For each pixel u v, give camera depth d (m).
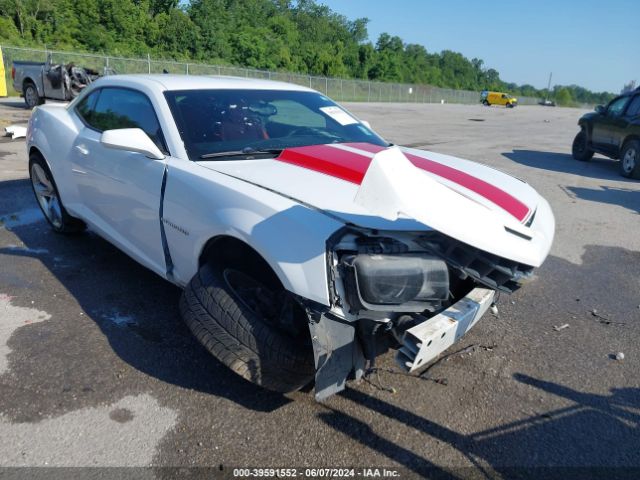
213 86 3.60
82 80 15.27
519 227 2.46
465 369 3.10
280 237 2.30
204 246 2.74
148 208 3.14
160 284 3.97
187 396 2.71
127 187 3.33
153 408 2.61
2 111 14.84
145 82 3.54
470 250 2.26
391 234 2.21
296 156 2.98
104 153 3.58
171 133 3.13
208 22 51.38
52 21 42.97
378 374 2.98
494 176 3.17
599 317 3.89
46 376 2.81
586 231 6.16
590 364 3.23
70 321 3.38
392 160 1.99
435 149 13.09
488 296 2.45
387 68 76.00
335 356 2.25
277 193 2.52
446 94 70.56
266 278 2.67
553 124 27.64
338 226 2.22
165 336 3.25
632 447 2.52
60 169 4.27
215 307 2.48
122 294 3.78
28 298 3.66
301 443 2.43
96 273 4.12
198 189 2.75
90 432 2.43
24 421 2.47
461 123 24.25
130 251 3.52
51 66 15.32
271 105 3.65
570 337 3.56
